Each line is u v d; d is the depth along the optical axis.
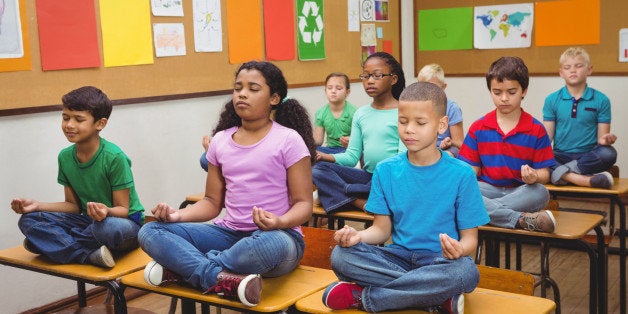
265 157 2.14
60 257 2.36
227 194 2.21
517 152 2.92
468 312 1.76
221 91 4.23
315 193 3.16
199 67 4.07
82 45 3.40
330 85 4.50
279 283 2.04
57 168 3.36
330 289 1.81
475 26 5.88
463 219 1.90
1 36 3.05
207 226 2.15
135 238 2.44
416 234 1.92
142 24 3.70
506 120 2.96
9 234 3.16
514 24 5.70
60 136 3.36
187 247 2.01
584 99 3.96
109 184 2.53
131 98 3.66
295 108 2.29
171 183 3.96
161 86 3.84
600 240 2.78
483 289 1.94
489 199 2.74
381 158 3.14
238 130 2.25
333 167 3.12
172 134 3.94
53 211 2.51
